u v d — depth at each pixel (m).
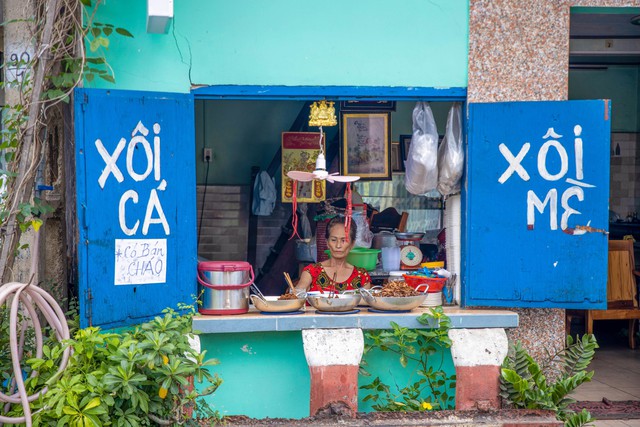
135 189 4.62
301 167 7.41
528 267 5.01
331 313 4.98
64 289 5.62
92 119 4.46
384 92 5.08
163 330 4.11
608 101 4.90
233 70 4.96
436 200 8.32
